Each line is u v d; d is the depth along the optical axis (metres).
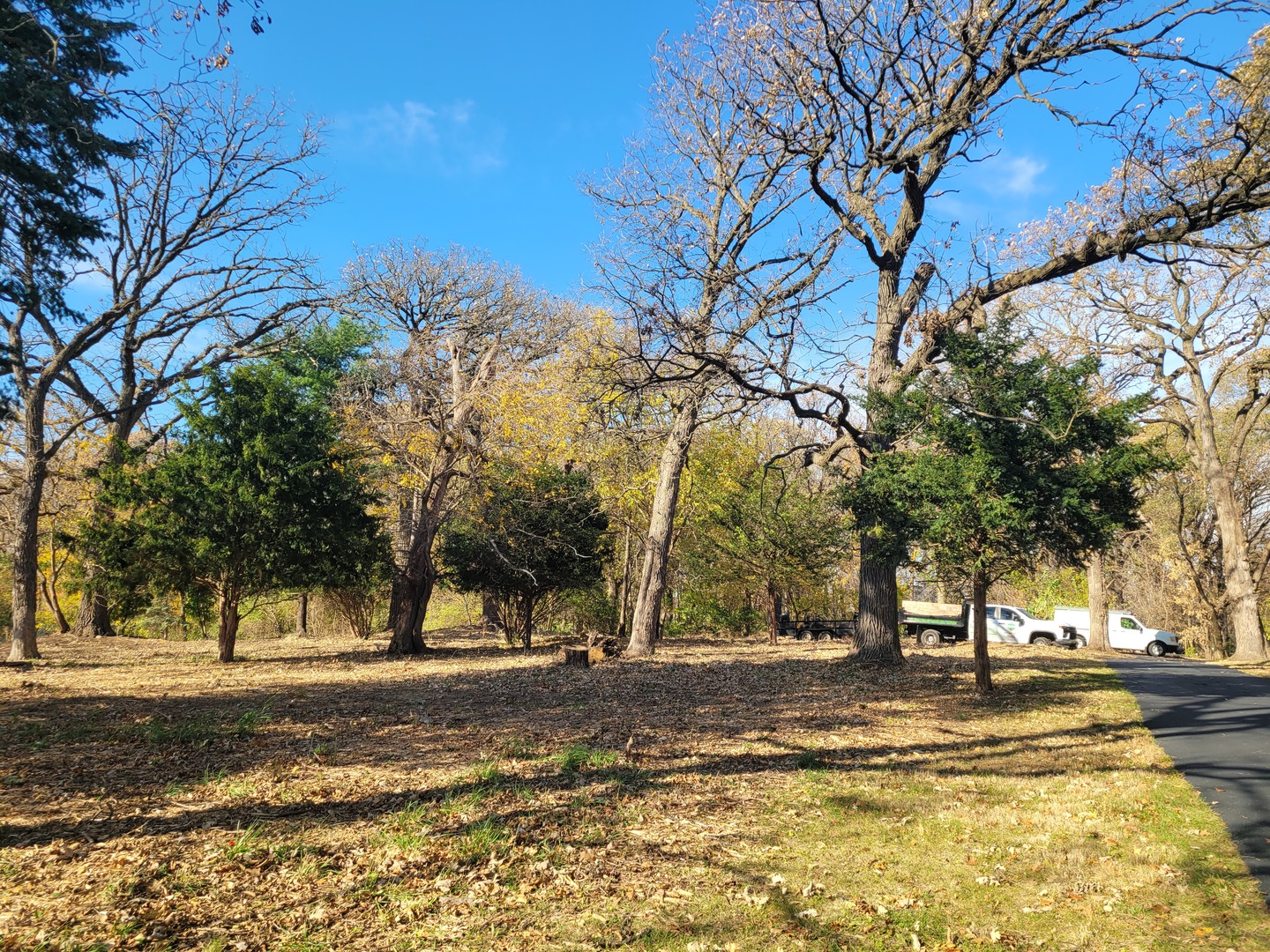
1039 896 4.97
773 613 27.75
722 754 8.73
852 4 14.48
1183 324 25.30
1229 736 9.74
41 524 27.22
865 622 16.84
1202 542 34.62
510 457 20.27
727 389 15.81
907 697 12.73
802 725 10.39
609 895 4.93
